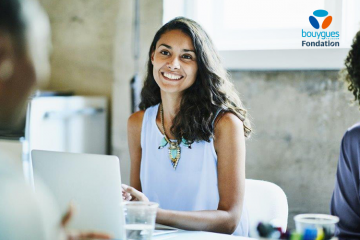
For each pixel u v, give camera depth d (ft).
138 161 8.27
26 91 3.01
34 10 2.98
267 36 10.91
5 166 3.11
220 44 11.19
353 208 5.93
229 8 11.23
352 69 6.15
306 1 10.64
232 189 7.23
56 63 12.23
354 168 5.97
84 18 11.91
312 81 10.00
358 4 10.28
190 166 7.52
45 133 10.17
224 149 7.38
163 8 11.00
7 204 2.92
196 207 7.50
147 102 8.26
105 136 11.73
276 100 10.27
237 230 7.44
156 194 7.75
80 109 10.94
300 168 10.14
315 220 4.68
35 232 2.92
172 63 7.37
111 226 5.57
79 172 5.71
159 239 5.78
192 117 7.40
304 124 10.09
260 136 10.41
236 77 10.55
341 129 9.86
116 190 5.52
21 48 2.93
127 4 11.38
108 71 11.73
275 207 7.32
